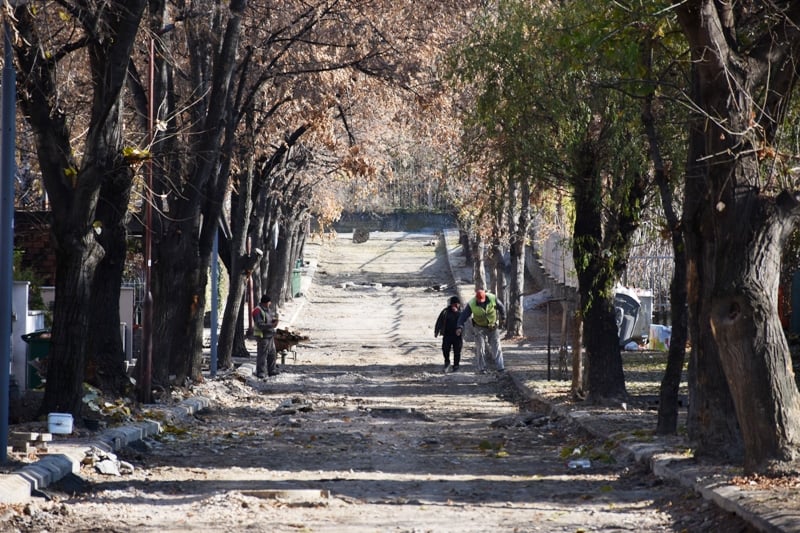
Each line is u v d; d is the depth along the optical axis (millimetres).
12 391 43719
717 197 27984
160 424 43375
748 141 27859
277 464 35688
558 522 24656
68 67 44000
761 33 33188
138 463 34750
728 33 29328
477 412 56281
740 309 27359
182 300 59031
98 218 45281
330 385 72500
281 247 130250
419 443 42406
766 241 27453
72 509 25516
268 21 70188
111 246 45812
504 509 26609
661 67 41594
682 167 45000
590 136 49219
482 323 80250
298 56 71500
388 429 47531
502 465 36094
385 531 23297
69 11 36938
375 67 71312
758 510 22672
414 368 86438
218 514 25172
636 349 91125
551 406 54125
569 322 108875
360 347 107812
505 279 115562
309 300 154375
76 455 31406
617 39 34375
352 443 41875
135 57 58000
